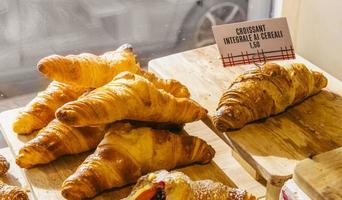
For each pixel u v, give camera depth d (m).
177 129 0.72
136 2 1.03
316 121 0.72
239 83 0.72
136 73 0.73
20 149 0.67
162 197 0.57
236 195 0.60
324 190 0.51
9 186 0.65
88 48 0.96
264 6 1.06
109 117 0.62
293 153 0.66
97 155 0.63
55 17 0.96
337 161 0.54
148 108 0.64
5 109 0.87
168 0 1.05
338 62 1.00
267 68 0.72
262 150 0.67
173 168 0.68
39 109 0.72
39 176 0.67
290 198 0.54
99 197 0.64
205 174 0.68
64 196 0.61
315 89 0.76
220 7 1.08
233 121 0.69
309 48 1.06
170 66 0.84
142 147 0.64
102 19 0.99
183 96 0.74
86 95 0.65
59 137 0.67
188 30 1.06
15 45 0.93
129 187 0.65
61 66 0.66
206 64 0.85
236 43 0.82
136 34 1.01
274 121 0.72
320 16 1.00
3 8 0.91
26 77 0.92
